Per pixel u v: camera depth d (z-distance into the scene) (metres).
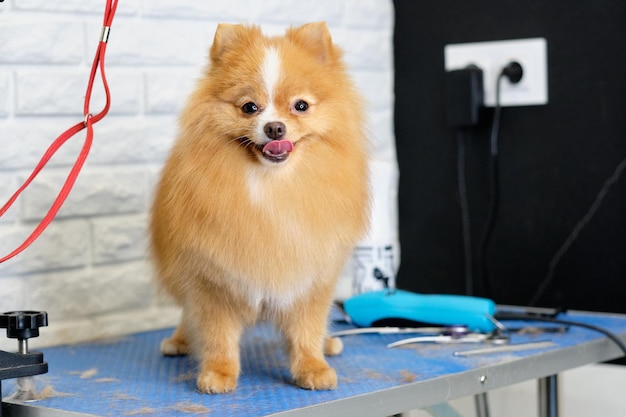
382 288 1.92
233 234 1.31
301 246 1.33
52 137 1.79
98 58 1.32
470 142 2.23
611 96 2.00
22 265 1.75
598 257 2.04
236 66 1.37
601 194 2.03
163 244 1.43
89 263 1.87
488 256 2.22
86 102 1.33
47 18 1.78
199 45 2.02
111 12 1.32
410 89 2.35
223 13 2.05
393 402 1.26
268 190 1.32
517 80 2.12
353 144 1.41
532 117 2.12
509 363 1.43
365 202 1.44
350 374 1.36
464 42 2.23
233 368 1.34
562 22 2.06
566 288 2.09
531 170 2.13
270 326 1.84
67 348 1.68
